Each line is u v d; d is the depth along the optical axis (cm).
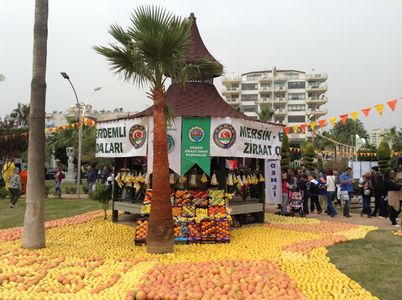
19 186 1692
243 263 695
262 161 1275
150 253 793
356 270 697
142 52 781
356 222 1337
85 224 1202
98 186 1291
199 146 1016
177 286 565
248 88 9512
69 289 562
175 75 848
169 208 805
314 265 715
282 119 9194
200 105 1124
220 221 942
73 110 4656
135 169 1245
